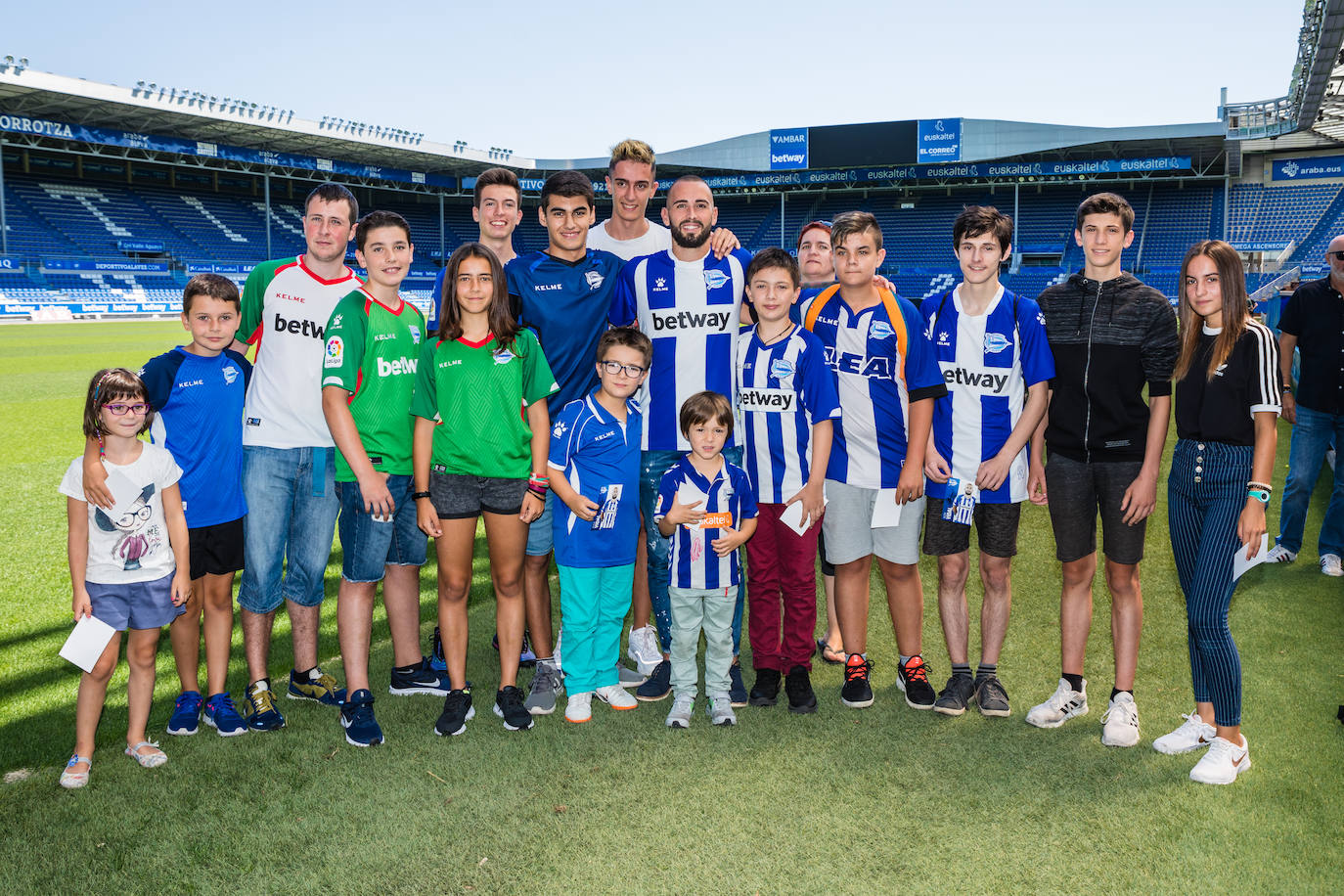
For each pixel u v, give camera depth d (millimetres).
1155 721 3150
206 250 39688
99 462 2719
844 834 2438
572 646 3250
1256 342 2709
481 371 3121
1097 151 36000
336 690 3395
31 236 35500
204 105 34062
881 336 3250
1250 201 36781
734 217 45750
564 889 2211
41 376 15555
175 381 3000
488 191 3852
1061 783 2721
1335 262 4516
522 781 2764
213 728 3178
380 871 2301
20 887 2248
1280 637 3807
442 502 3148
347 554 3176
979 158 36812
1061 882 2217
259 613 3193
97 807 2617
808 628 3352
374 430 3186
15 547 5402
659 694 3477
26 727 3141
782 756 2918
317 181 44438
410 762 2896
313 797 2670
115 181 40406
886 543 3340
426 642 4082
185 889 2238
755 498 3309
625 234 4023
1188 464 2883
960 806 2584
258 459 3176
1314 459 4766
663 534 3184
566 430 3176
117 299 35438
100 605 2770
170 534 2893
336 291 3293
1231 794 2619
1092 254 3090
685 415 3062
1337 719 3045
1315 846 2350
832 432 3312
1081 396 3107
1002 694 3240
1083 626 3186
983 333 3229
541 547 3449
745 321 3709
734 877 2250
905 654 3418
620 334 3156
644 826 2492
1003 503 3240
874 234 3221
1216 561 2789
